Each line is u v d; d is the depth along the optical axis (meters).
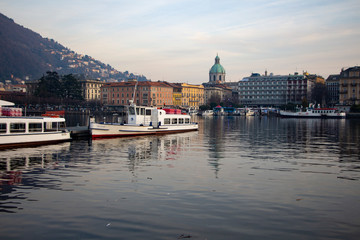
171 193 20.56
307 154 37.16
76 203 18.59
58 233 14.89
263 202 19.11
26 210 17.52
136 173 26.12
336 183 23.58
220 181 23.72
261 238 14.55
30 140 41.94
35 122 42.91
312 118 162.88
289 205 18.66
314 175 26.09
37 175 25.27
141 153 36.91
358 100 184.00
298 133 67.31
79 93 190.62
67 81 185.50
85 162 30.92
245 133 66.75
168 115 63.47
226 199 19.52
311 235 14.88
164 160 32.31
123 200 19.14
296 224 16.05
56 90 180.50
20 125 41.22
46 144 43.84
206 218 16.59
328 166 29.91
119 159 32.72
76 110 172.62
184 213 17.20
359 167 29.52
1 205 18.25
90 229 15.27
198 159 33.12
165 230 15.21
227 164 30.44
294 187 22.39
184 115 68.94
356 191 21.58
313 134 64.69
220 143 47.59
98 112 166.25
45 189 21.31
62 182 23.12
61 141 46.22
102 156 34.56
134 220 16.27
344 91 187.88
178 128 65.50
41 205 18.27
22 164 29.75
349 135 62.41
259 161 32.25
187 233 14.94
